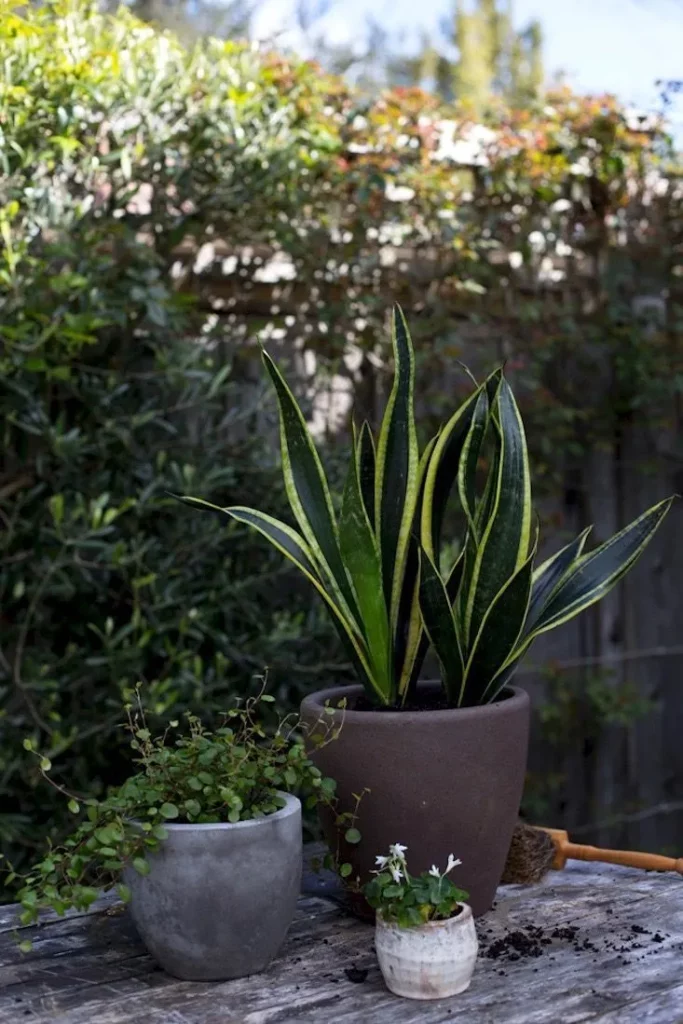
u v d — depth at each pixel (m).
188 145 2.37
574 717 2.96
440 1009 1.06
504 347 2.86
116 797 1.16
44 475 2.23
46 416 2.16
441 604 1.26
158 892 1.11
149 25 2.34
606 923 1.28
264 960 1.16
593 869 1.50
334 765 1.26
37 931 1.30
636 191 2.95
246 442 2.41
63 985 1.14
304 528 1.33
